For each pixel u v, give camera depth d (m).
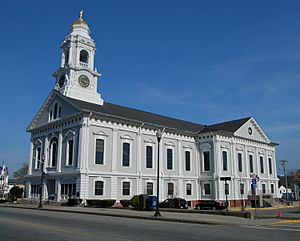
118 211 29.59
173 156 52.12
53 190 45.53
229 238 13.13
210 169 54.03
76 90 49.78
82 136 41.12
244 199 56.09
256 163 61.59
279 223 21.34
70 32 54.16
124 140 45.41
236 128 58.16
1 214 25.67
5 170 72.00
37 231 14.40
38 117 51.62
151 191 47.50
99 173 41.41
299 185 102.00
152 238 12.70
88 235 13.23
